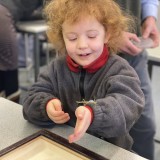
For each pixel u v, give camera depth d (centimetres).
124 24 90
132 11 114
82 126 60
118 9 85
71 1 76
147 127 134
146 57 132
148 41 119
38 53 226
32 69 301
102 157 60
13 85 198
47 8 88
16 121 80
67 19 74
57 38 86
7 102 92
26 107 81
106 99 70
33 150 64
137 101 74
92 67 81
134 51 112
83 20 73
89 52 75
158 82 228
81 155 61
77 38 74
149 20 126
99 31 75
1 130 75
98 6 76
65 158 61
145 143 139
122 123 69
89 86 83
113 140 77
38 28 212
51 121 77
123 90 74
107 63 81
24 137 72
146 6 128
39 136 68
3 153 62
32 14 220
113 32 82
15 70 196
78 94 85
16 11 200
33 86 88
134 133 135
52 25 84
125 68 80
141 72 126
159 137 177
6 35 182
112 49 86
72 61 83
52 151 64
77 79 85
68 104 87
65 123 79
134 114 72
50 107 75
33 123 79
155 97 212
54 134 68
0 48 182
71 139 59
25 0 204
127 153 65
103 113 66
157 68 224
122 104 70
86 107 65
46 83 88
